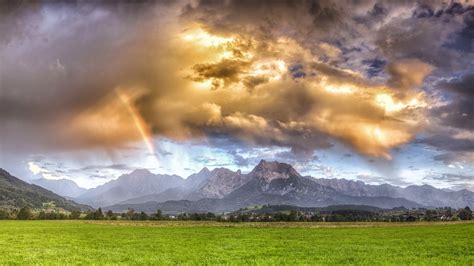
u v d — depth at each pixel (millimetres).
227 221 172375
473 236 70625
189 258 39219
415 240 62281
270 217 189500
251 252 44625
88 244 54688
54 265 33844
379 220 187375
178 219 194375
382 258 39062
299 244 55438
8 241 58625
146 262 35875
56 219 188625
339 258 39094
